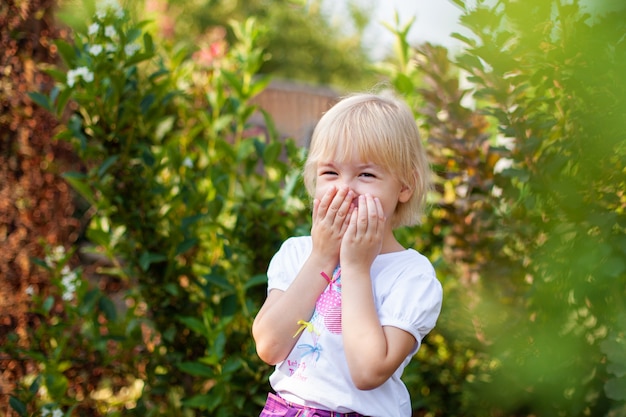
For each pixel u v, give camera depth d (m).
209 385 2.95
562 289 2.30
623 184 2.12
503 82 2.26
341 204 1.67
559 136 2.33
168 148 2.93
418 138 1.80
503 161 3.02
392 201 1.70
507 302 2.60
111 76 2.65
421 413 3.03
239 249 2.79
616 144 2.06
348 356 1.56
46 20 3.00
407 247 2.88
